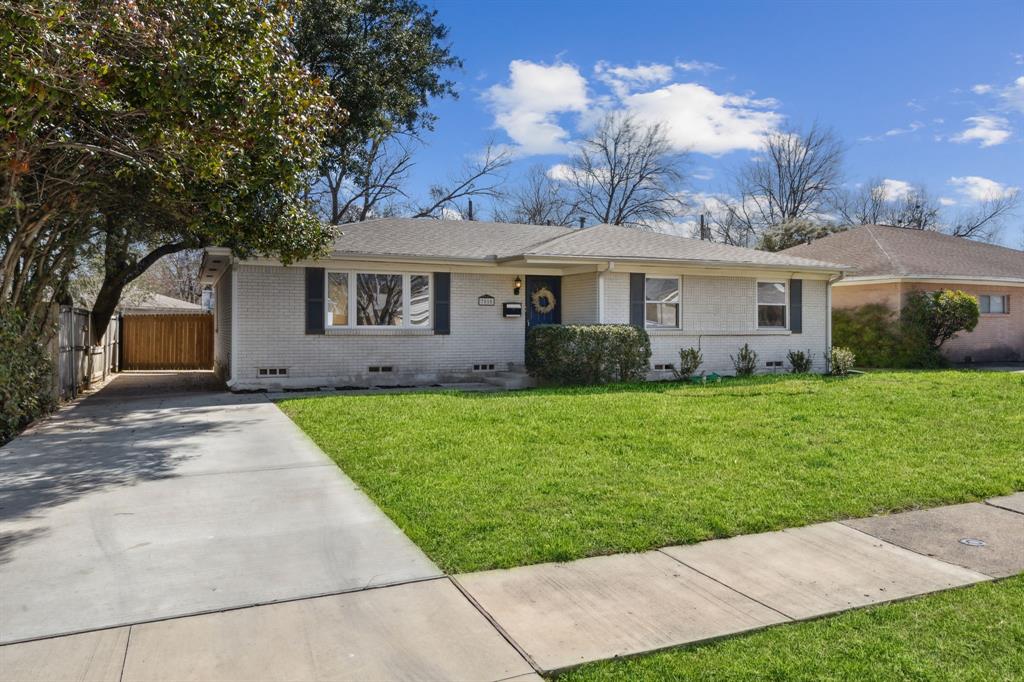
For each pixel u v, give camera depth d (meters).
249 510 5.57
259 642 3.38
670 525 5.14
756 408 10.37
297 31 15.57
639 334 14.61
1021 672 3.11
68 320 12.94
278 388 13.78
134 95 7.50
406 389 13.90
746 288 17.03
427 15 19.44
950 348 20.94
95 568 4.34
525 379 14.50
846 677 3.08
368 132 18.31
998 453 7.58
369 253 13.99
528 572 4.31
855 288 21.20
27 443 8.34
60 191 9.52
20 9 5.89
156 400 12.44
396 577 4.21
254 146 8.66
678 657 3.26
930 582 4.19
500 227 17.91
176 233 14.02
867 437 8.30
